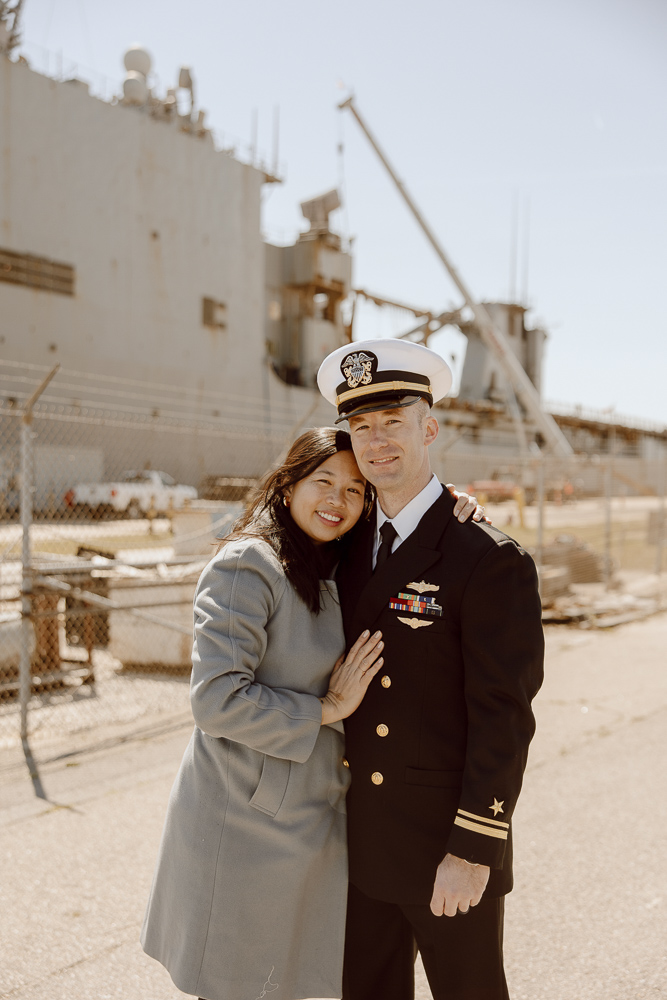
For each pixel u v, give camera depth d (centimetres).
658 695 605
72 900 299
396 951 183
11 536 998
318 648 177
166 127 2975
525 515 2041
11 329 2494
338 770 184
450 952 168
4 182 2466
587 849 348
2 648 614
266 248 3816
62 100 2622
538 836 361
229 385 3219
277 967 172
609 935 282
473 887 155
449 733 169
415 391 176
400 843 169
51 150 2591
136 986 250
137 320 2864
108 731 512
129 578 697
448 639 166
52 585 565
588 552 1231
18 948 268
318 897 180
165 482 2111
